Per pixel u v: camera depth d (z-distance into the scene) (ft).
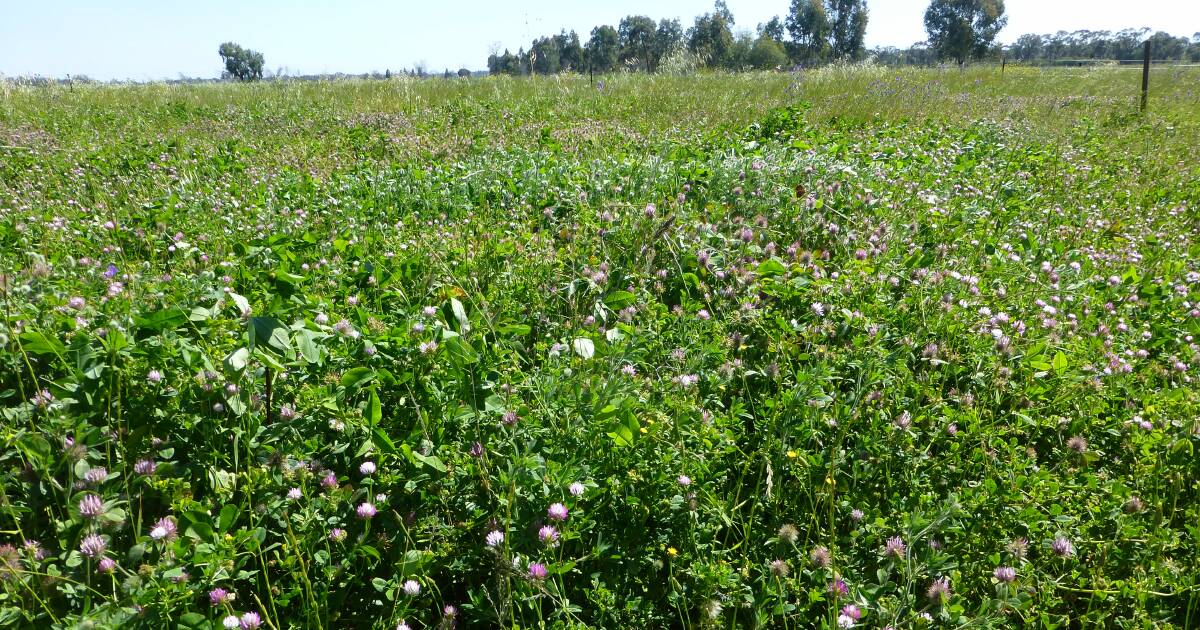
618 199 18.11
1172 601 7.70
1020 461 9.07
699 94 46.32
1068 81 60.95
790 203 17.62
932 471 9.05
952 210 18.80
